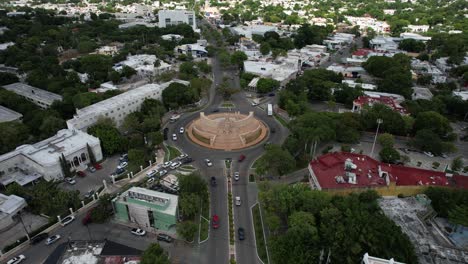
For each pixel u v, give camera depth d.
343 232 97.69
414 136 184.00
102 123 175.38
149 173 151.25
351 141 175.25
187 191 126.81
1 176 146.75
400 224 112.69
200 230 118.88
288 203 117.12
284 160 141.75
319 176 131.88
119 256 98.88
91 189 142.25
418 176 135.00
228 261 106.12
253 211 129.50
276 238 105.50
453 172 144.75
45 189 128.12
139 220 120.75
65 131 170.75
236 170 157.75
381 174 131.62
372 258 88.56
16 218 124.56
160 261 92.75
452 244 106.25
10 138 164.38
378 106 193.38
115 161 164.88
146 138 180.75
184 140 187.12
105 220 122.56
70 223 122.56
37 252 109.25
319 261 95.56
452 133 181.88
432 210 119.69
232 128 189.00
